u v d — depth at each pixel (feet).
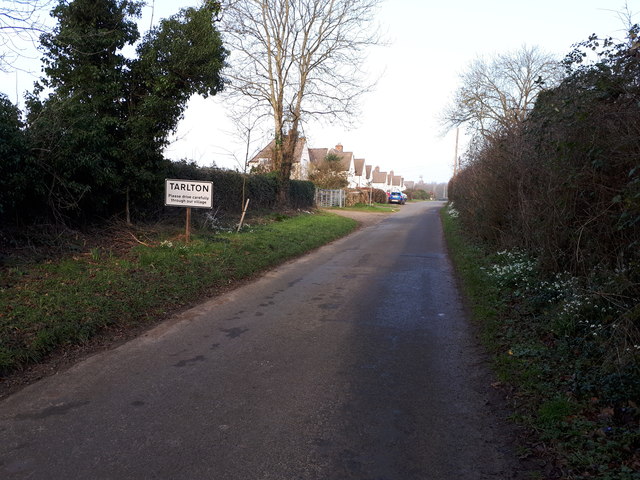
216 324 21.93
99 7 33.78
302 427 12.57
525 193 31.40
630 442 11.17
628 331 14.90
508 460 11.10
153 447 11.46
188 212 36.81
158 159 38.45
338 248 49.90
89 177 32.40
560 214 21.84
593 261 19.79
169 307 24.13
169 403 13.85
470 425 12.77
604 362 14.44
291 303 26.12
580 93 19.93
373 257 43.45
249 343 19.36
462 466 10.85
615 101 17.22
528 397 14.23
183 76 37.19
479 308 23.79
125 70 36.76
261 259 37.01
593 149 17.34
